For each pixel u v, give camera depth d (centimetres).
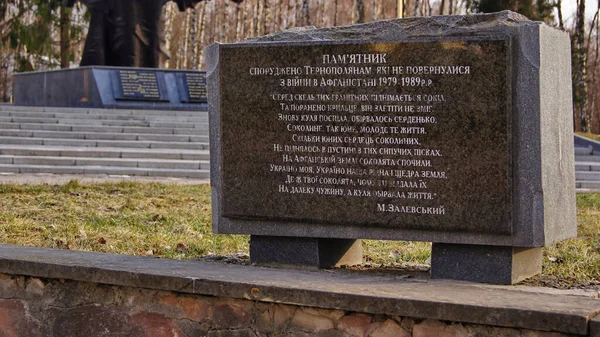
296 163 586
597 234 822
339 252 625
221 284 512
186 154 1809
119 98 2436
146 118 2156
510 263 533
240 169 605
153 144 1912
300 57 577
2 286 593
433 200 544
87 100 2444
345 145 567
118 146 1908
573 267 598
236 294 509
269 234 604
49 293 576
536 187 520
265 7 3853
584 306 442
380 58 551
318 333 494
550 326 426
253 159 600
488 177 529
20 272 579
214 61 611
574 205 576
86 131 2009
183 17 5203
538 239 521
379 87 553
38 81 2605
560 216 548
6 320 591
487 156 528
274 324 507
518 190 524
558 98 546
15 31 3922
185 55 4788
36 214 968
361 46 557
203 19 4469
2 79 4906
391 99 550
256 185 601
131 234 816
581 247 705
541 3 3256
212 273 541
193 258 694
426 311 456
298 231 593
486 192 530
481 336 450
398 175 553
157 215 963
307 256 598
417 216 549
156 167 1731
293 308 501
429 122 541
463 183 535
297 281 517
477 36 529
